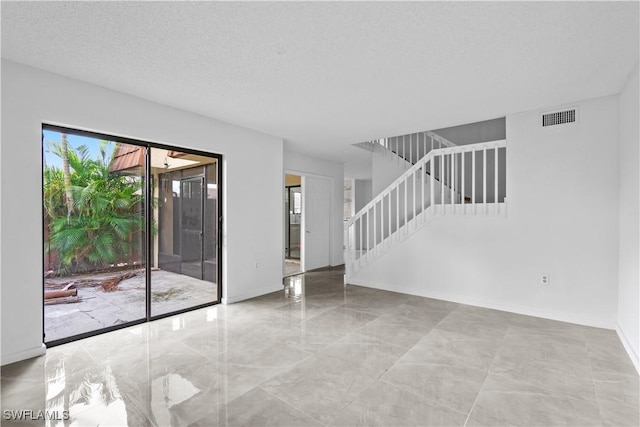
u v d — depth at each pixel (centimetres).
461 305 430
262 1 183
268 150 494
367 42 231
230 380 236
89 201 327
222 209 437
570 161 360
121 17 200
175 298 397
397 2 185
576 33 218
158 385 229
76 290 322
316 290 517
